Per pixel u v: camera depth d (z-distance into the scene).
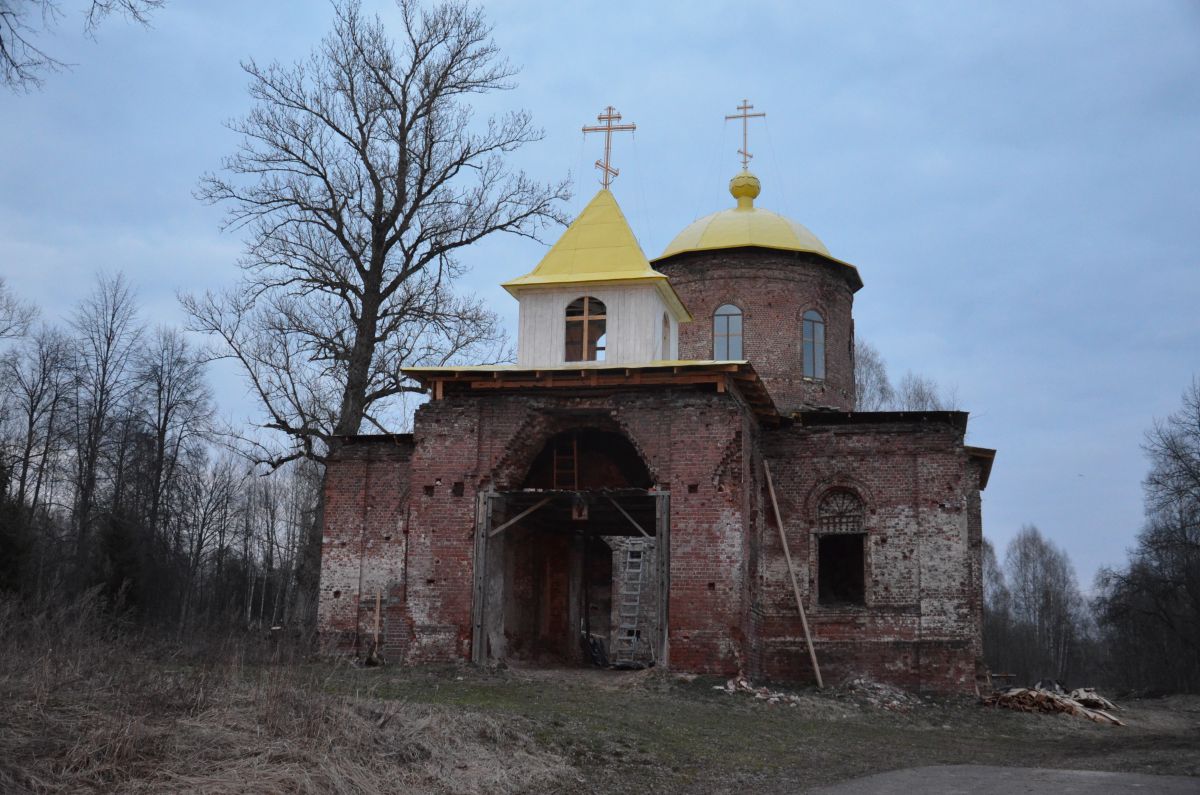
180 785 10.78
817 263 36.88
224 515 59.94
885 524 29.16
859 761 17.53
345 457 30.94
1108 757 18.77
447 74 35.69
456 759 13.86
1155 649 59.56
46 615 16.98
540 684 22.80
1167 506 56.34
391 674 23.03
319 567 34.56
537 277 29.30
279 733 12.74
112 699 12.85
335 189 35.19
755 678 27.34
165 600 41.91
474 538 26.45
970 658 27.89
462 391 27.34
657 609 25.33
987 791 14.00
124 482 48.06
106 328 48.12
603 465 30.47
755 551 28.45
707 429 25.86
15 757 10.48
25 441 46.34
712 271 36.59
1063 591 87.50
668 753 16.48
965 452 32.81
